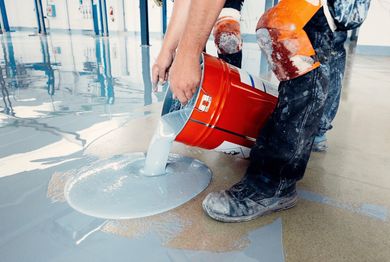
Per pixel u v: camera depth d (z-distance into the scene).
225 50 1.19
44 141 1.09
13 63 3.02
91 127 1.26
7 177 0.84
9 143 1.07
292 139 0.66
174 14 0.88
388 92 2.16
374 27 5.19
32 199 0.74
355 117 1.55
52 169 0.89
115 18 8.98
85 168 0.90
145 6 4.93
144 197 0.76
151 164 0.86
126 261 0.56
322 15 0.58
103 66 3.00
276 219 0.71
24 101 1.63
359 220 0.70
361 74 3.04
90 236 0.62
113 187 0.80
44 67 2.82
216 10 0.56
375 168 0.98
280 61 0.63
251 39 7.38
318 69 0.62
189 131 0.76
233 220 0.68
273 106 0.84
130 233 0.63
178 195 0.78
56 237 0.61
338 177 0.92
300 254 0.59
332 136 1.27
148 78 2.44
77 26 9.82
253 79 0.84
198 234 0.64
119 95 1.85
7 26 8.52
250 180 0.73
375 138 1.25
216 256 0.58
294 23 0.58
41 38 6.44
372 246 0.61
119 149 1.04
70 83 2.16
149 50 4.54
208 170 0.94
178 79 0.62
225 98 0.76
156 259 0.56
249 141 0.88
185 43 0.59
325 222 0.70
